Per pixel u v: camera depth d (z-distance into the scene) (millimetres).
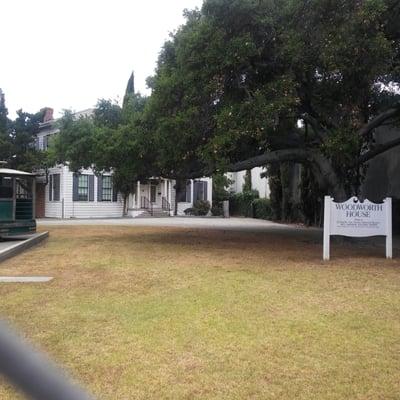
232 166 16125
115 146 15516
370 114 16844
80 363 4805
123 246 14594
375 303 7180
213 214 41312
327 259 11539
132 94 19891
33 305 6996
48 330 5824
